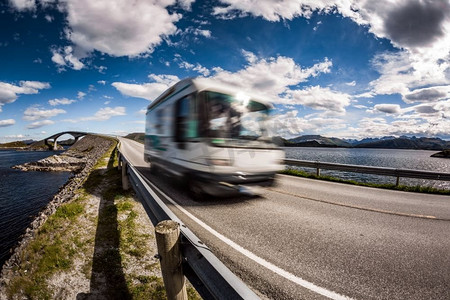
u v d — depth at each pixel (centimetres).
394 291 250
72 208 525
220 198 637
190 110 593
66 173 3534
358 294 244
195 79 599
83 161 4325
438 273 287
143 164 1467
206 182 540
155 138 953
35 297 268
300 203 608
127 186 715
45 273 306
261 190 735
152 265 322
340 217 499
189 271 170
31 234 462
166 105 805
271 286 256
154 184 818
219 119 559
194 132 568
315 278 271
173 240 165
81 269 314
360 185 955
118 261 329
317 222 462
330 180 1041
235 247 347
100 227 443
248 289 120
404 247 359
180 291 176
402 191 842
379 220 484
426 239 391
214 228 421
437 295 245
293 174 1201
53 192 2264
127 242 384
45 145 14825
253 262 305
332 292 247
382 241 379
